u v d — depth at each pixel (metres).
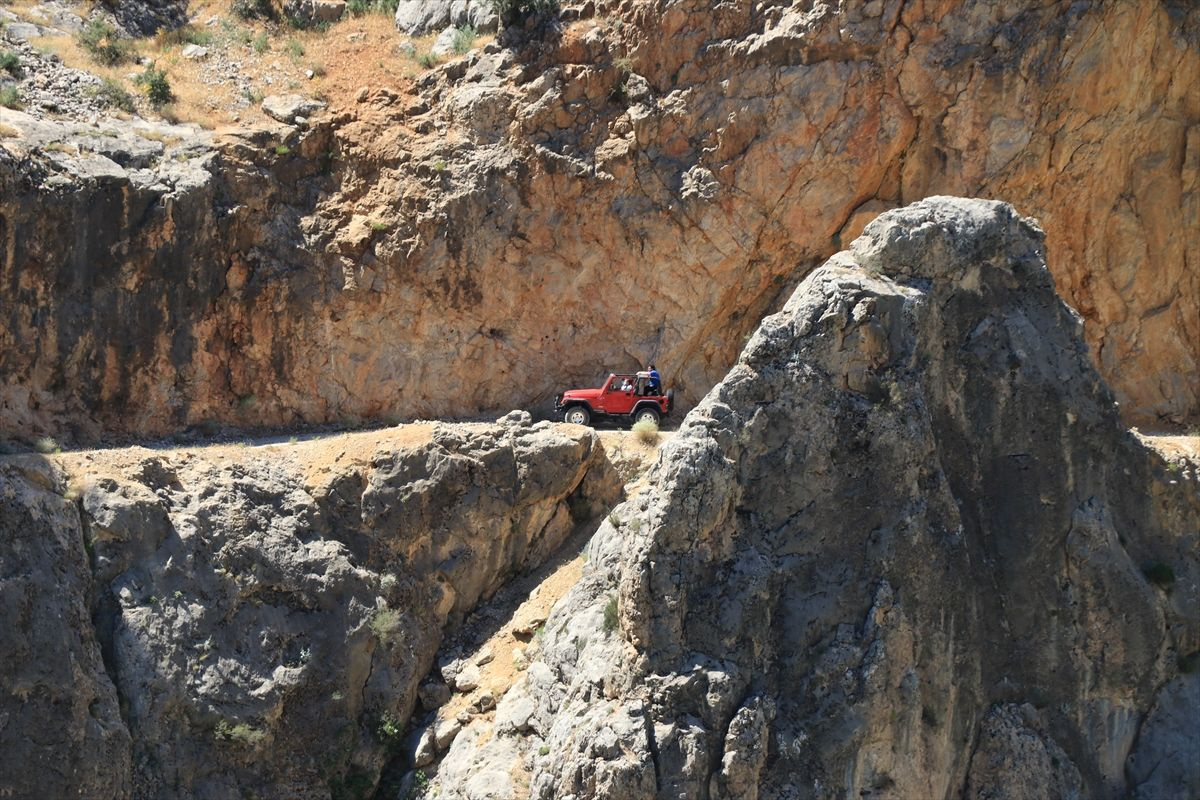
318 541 49.69
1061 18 58.59
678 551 43.22
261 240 58.97
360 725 48.31
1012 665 45.78
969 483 45.94
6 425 52.44
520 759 44.69
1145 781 45.84
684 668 42.59
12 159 52.47
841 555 44.38
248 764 45.72
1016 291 46.97
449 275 60.91
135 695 44.03
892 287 45.72
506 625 51.22
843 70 60.50
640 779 40.84
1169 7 58.91
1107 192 60.38
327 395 59.69
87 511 45.16
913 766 43.66
